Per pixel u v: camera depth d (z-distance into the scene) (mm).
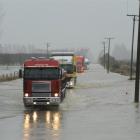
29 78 39844
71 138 23969
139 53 46594
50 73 39875
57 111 38656
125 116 34344
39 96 39750
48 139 23688
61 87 42500
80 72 128875
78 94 57062
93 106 42781
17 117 34531
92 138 23953
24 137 24438
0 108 40938
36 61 40125
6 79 88312
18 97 51656
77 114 36188
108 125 29344
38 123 30750
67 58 68125
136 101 46656
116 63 192125
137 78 46500
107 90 64438
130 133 25734
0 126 29328
